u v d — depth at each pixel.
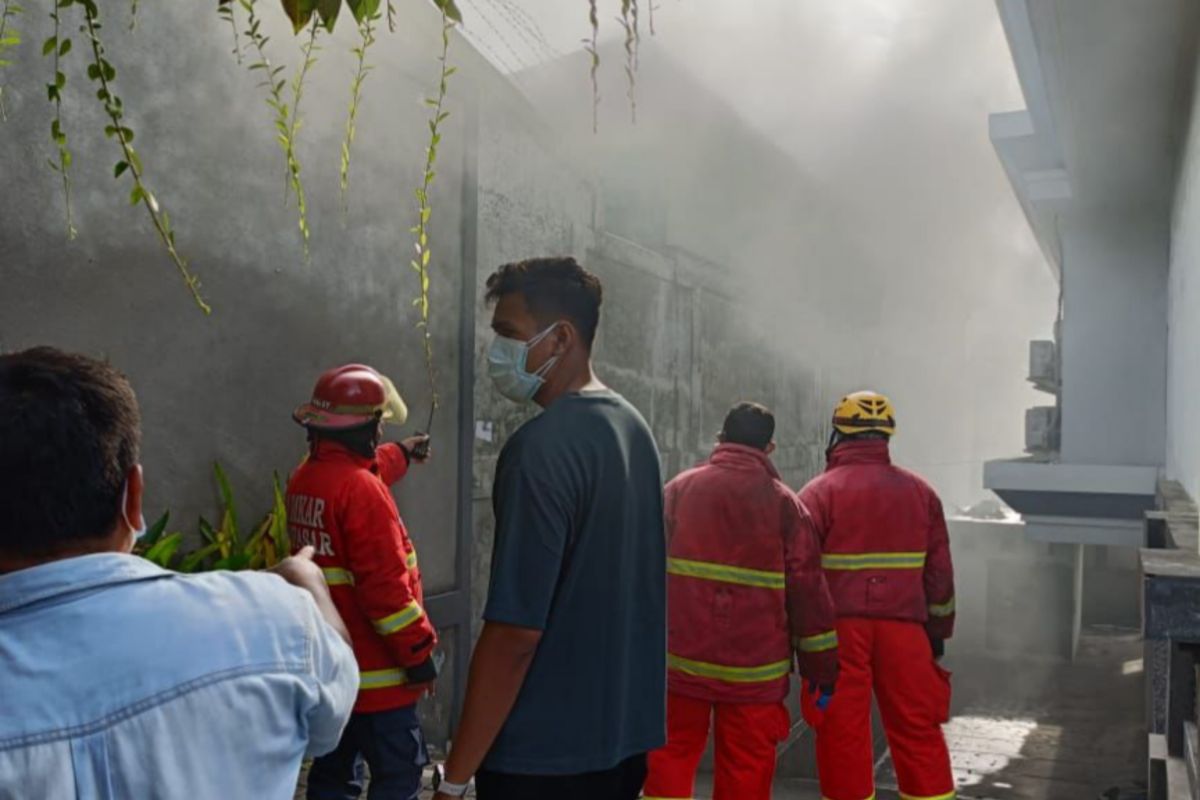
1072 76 6.87
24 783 0.95
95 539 1.08
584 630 1.89
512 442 1.91
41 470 1.02
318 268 4.87
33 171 3.59
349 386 3.13
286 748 1.09
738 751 3.46
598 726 1.90
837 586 3.96
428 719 5.61
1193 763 3.75
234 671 1.07
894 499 3.92
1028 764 10.29
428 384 5.66
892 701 3.97
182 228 4.17
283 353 4.68
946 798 3.98
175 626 1.06
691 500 3.50
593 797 1.93
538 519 1.83
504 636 1.82
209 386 4.30
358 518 3.01
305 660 1.13
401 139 5.40
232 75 4.37
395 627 3.04
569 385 2.04
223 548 4.16
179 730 1.02
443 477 5.80
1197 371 4.91
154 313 4.05
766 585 3.44
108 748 0.99
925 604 3.98
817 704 3.62
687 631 3.46
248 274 4.48
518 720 1.87
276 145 4.59
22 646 1.01
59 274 3.68
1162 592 2.65
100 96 1.90
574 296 2.02
